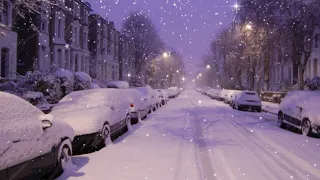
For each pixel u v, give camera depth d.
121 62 59.09
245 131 12.80
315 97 12.19
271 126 14.68
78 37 38.44
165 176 6.40
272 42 27.98
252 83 39.19
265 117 19.11
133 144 9.72
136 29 54.88
